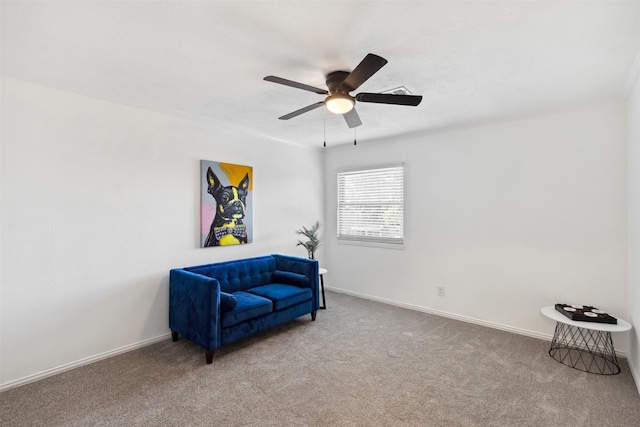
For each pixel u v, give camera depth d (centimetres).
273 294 343
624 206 287
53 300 257
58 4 156
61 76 243
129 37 189
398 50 204
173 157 334
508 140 350
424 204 416
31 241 247
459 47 200
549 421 200
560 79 248
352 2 156
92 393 229
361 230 485
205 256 364
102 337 284
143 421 200
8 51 204
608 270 295
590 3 157
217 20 171
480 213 370
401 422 199
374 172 469
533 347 307
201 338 278
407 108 318
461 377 252
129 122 302
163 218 326
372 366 270
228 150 387
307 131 411
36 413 207
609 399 222
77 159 270
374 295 470
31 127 247
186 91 275
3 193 235
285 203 462
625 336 286
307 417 204
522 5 159
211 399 223
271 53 208
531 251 336
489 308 364
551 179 323
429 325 367
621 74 239
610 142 293
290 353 294
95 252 280
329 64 222
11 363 238
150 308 316
